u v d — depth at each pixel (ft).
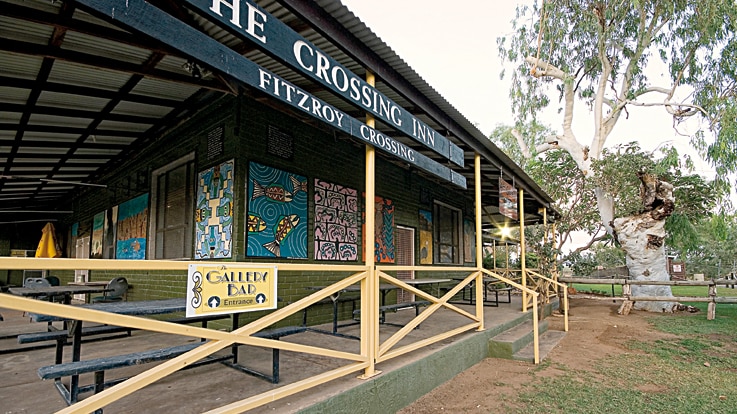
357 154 20.98
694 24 35.29
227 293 7.23
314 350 8.87
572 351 19.10
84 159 21.18
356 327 17.35
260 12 7.64
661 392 13.51
